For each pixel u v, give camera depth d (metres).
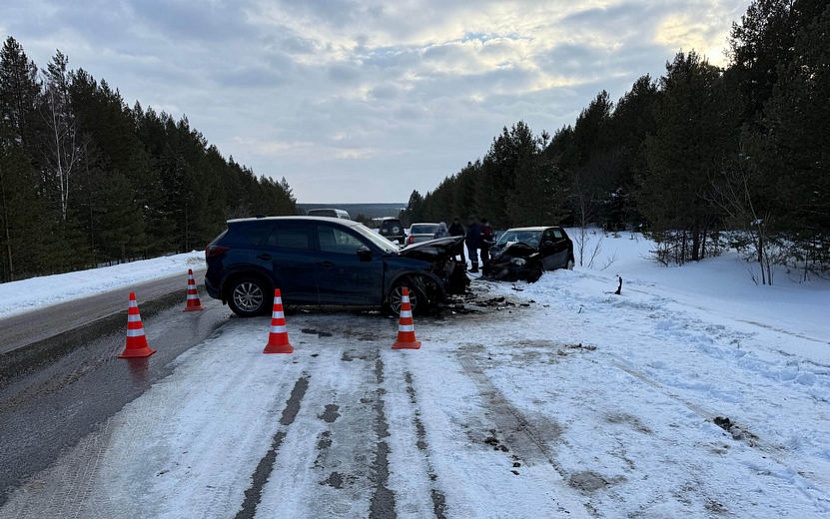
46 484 2.99
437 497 2.78
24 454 3.39
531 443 3.45
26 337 7.51
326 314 8.34
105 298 11.73
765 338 6.12
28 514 2.67
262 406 4.16
